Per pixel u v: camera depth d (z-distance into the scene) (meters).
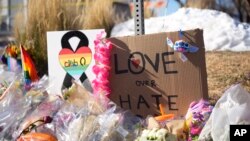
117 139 3.31
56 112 3.53
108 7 8.14
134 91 3.79
